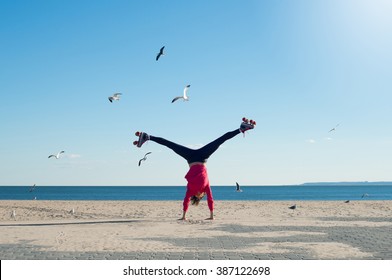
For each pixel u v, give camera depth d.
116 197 103.62
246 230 17.55
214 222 20.73
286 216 24.78
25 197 103.25
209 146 21.33
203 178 21.48
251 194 128.50
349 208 32.03
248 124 20.84
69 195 124.56
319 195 116.25
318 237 15.48
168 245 13.63
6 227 18.66
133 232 16.81
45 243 14.01
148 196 112.81
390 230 17.56
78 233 16.50
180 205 38.06
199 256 11.81
